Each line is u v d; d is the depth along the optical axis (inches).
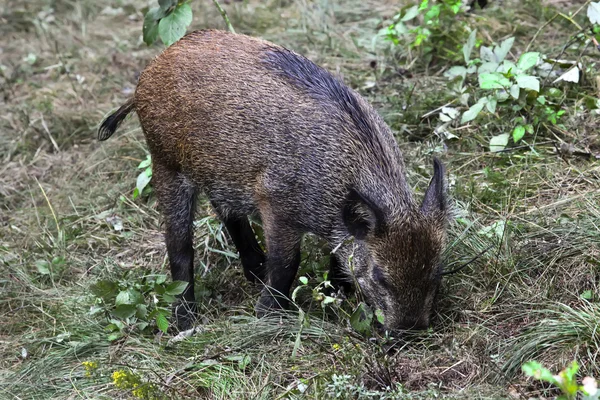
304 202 373.4
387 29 555.2
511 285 375.9
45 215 501.7
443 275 365.7
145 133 414.6
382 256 354.6
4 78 645.9
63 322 408.5
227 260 444.1
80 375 365.1
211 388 344.5
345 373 334.3
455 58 548.1
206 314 409.7
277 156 373.4
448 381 333.4
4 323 417.1
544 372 265.4
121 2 745.6
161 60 406.0
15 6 759.1
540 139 470.9
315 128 370.6
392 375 333.7
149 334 397.7
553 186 432.8
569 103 492.7
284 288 390.6
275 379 344.2
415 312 352.8
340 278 398.3
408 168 464.1
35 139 576.4
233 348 366.3
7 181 542.0
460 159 469.1
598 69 509.7
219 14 683.4
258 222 422.6
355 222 360.2
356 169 368.2
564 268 374.9
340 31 634.8
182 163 402.9
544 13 582.2
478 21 574.2
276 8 690.2
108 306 411.5
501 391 318.3
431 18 541.3
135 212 495.8
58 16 738.2
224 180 391.5
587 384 262.1
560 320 343.3
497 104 483.2
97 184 523.2
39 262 451.8
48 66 665.6
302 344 362.6
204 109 387.2
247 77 383.6
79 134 577.0
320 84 381.1
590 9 484.1
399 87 537.0
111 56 665.0
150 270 443.5
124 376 333.4
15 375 370.9
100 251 470.9
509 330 354.6
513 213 420.2
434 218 356.8
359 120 374.6
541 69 501.4
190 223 415.5
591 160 445.4
